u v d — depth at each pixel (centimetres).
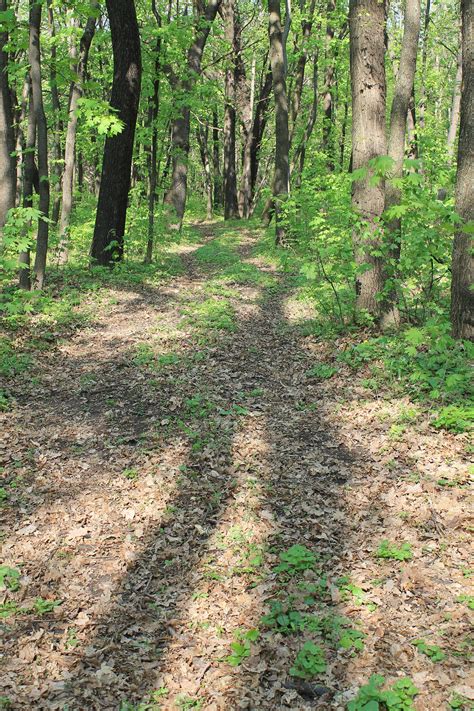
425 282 953
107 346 997
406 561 445
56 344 993
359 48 916
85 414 753
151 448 666
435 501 509
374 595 416
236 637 396
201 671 373
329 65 2478
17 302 1042
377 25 912
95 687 364
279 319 1169
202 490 582
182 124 2294
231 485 588
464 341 678
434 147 1413
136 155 2356
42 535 516
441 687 332
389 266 916
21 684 365
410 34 882
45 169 1154
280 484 586
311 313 1171
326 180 1576
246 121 3425
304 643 383
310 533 503
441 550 450
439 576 422
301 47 2433
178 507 558
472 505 496
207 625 413
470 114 742
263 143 3841
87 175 3800
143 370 888
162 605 436
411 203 756
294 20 2411
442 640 366
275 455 643
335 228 1146
